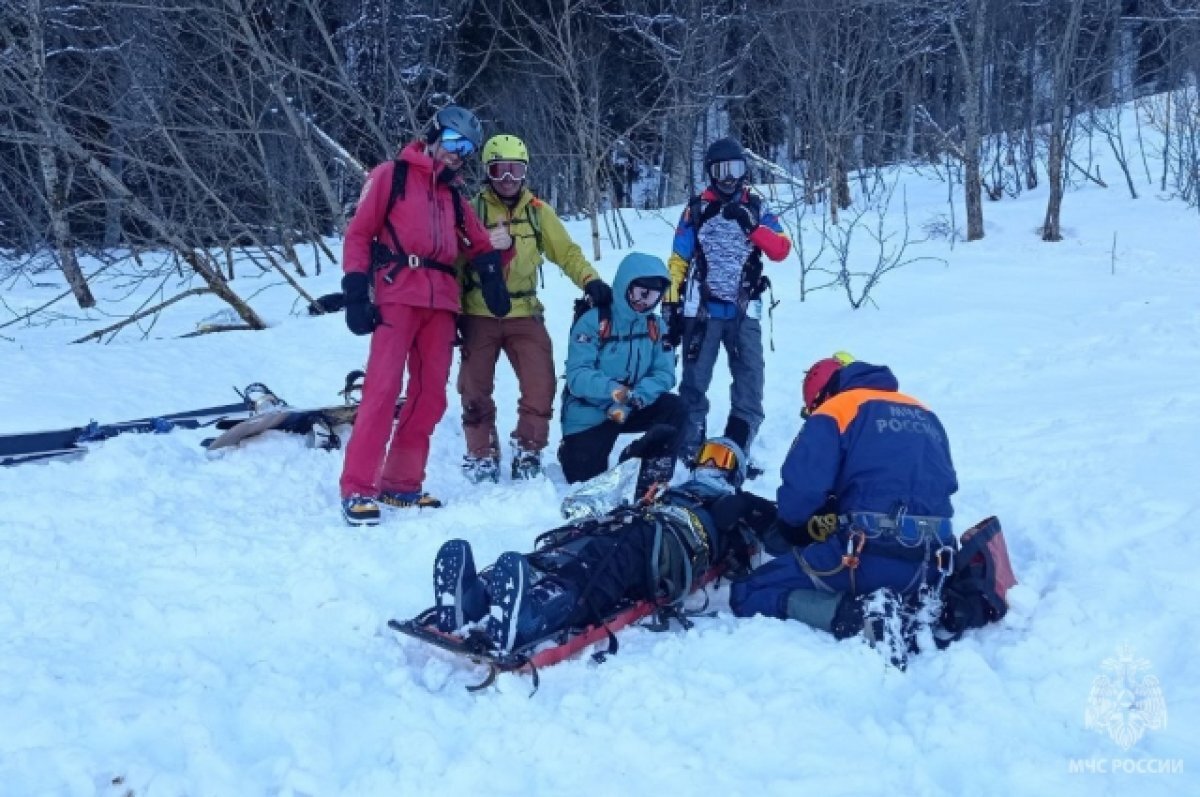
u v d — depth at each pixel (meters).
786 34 16.39
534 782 2.42
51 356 7.19
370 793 2.37
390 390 4.29
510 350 5.07
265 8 11.09
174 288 13.20
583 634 3.08
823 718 2.63
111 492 4.52
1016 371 6.71
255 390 6.04
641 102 19.62
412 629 3.02
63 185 11.52
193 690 2.80
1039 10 17.67
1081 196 14.95
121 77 11.24
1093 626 3.03
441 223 4.42
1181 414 5.20
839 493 3.36
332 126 14.19
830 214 15.04
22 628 3.18
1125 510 3.92
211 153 12.17
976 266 10.73
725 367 7.40
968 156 12.62
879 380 3.46
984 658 2.96
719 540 3.67
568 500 4.21
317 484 4.91
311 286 12.34
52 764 2.39
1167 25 19.80
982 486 4.47
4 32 9.08
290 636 3.24
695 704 2.71
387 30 12.45
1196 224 12.44
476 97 17.44
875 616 3.01
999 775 2.40
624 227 13.62
